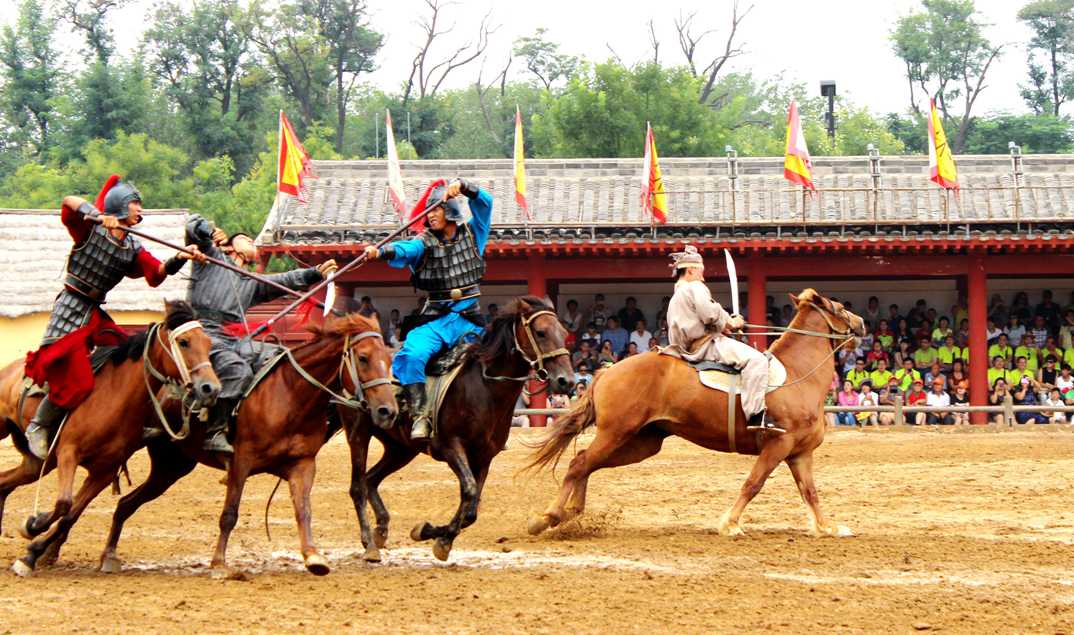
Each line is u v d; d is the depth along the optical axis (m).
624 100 50.66
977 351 30.06
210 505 16.98
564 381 12.16
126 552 13.09
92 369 11.63
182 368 11.16
